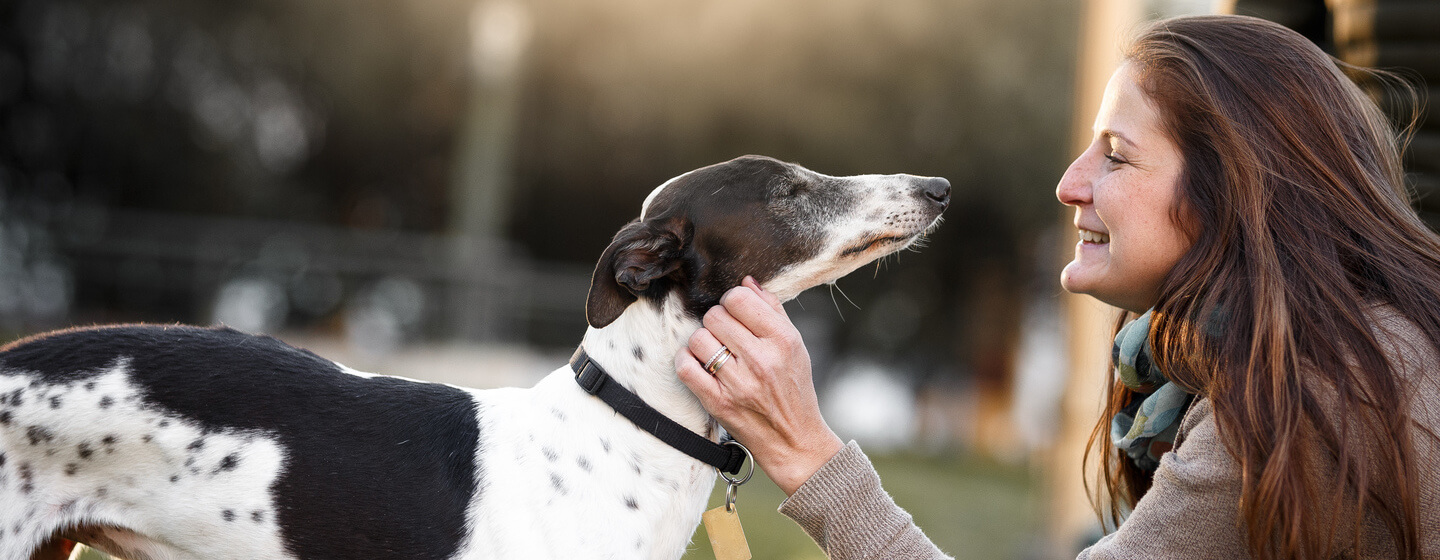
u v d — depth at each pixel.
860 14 14.58
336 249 13.53
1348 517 2.13
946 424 17.64
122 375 2.75
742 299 2.61
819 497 2.59
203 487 2.69
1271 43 2.42
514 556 2.61
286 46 15.62
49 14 15.17
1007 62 15.41
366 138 16.58
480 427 2.79
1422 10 3.02
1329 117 2.34
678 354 2.68
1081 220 2.64
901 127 16.06
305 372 2.86
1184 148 2.40
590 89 15.57
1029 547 6.86
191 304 13.31
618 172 16.61
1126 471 2.93
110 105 15.86
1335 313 2.16
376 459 2.71
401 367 11.80
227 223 13.56
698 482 2.79
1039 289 17.14
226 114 16.45
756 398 2.57
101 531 2.79
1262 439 2.10
